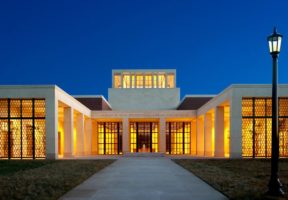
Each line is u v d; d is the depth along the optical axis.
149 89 60.00
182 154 49.34
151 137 52.28
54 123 31.77
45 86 31.97
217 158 33.00
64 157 37.16
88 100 50.81
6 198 11.15
